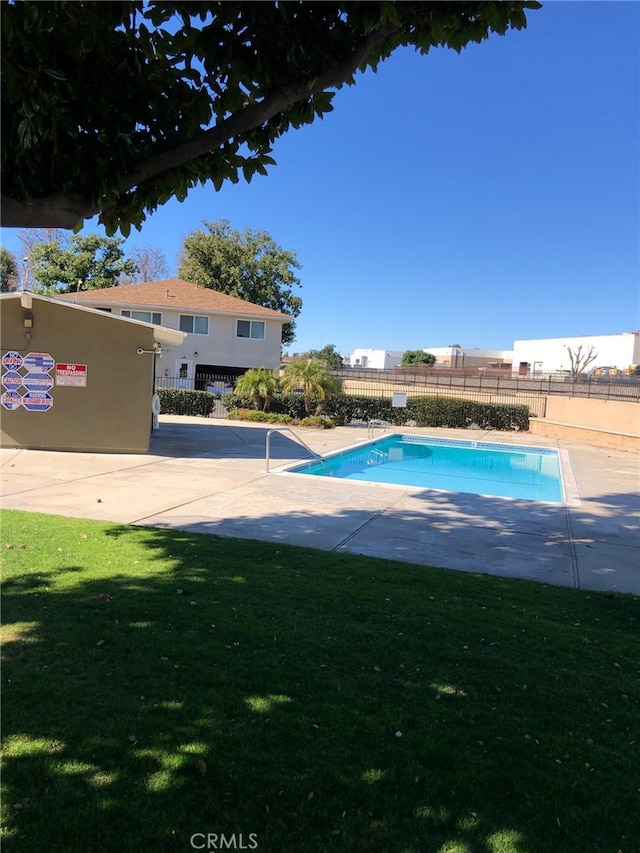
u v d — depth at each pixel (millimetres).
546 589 5043
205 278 40312
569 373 45656
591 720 2914
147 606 4004
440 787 2344
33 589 4238
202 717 2732
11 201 2070
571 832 2137
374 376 41781
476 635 3865
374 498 8766
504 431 24578
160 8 2447
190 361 29984
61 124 2029
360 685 3123
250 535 6363
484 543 6594
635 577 5609
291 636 3670
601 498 9773
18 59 1920
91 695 2867
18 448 12031
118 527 6258
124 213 2758
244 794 2236
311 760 2463
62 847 1935
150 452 12711
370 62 2963
